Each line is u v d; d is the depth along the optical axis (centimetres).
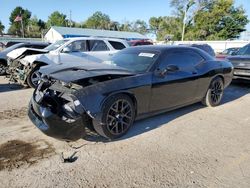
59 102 326
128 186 258
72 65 405
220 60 580
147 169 290
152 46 488
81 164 298
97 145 348
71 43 809
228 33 4644
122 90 352
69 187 254
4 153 318
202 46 1040
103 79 351
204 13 4603
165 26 5350
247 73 748
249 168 298
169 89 430
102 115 332
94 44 858
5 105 539
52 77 350
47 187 254
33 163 297
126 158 314
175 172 286
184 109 531
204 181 270
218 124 445
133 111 381
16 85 772
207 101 542
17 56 743
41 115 324
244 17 4584
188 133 400
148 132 398
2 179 264
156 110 422
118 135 364
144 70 406
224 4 4444
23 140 358
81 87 329
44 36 4191
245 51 866
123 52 491
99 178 271
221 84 561
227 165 304
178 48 473
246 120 471
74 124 316
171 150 339
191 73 475
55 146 342
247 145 361
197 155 327
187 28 4859
